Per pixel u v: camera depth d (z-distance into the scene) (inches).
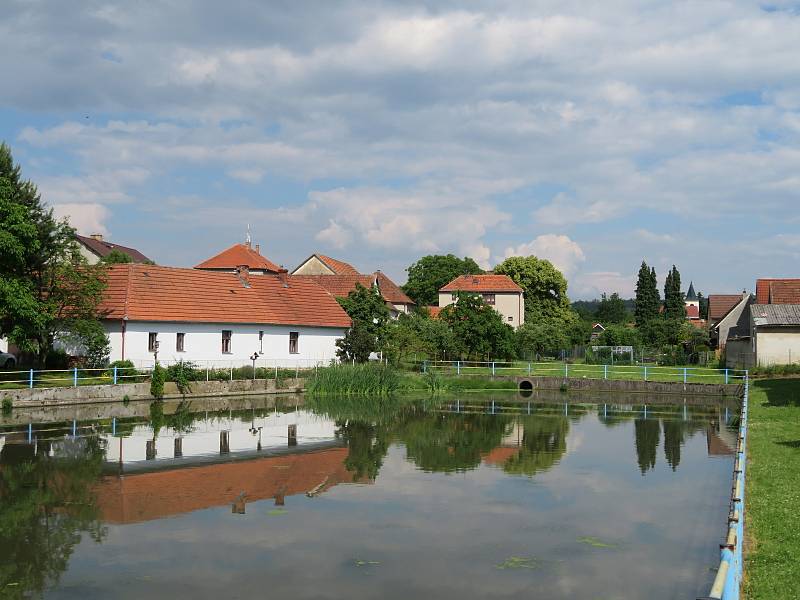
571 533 558.6
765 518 487.8
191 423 1176.2
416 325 2198.6
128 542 532.4
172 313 1716.3
